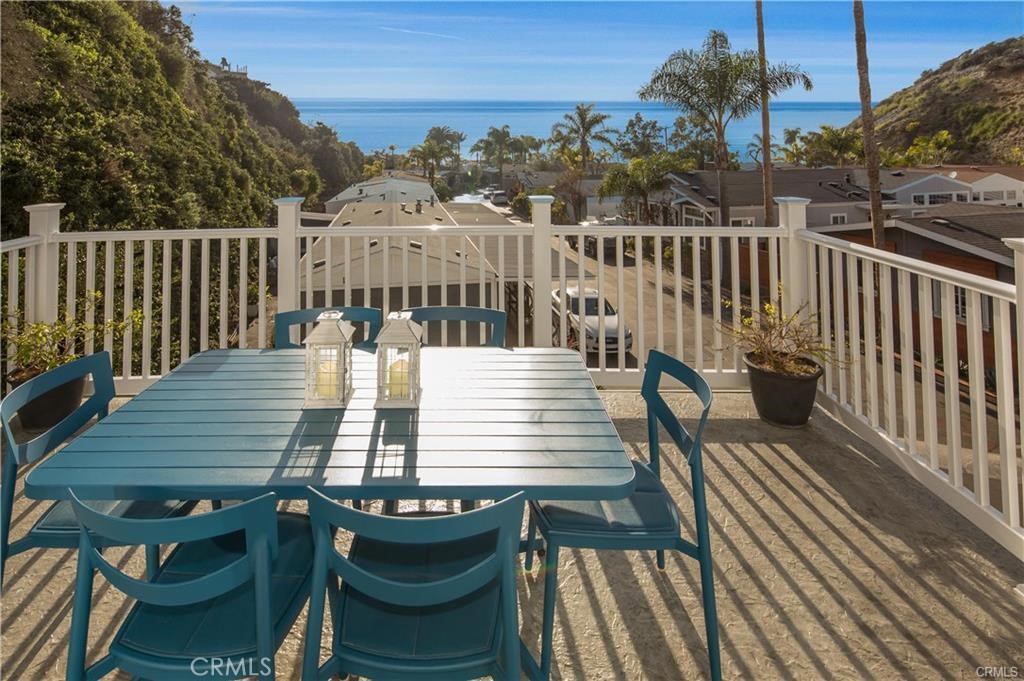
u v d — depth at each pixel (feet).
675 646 6.32
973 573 7.37
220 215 62.59
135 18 91.71
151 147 53.42
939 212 57.77
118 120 51.83
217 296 49.19
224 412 6.28
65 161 41.83
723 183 67.62
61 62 49.57
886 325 10.13
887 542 8.00
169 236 12.55
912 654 6.16
